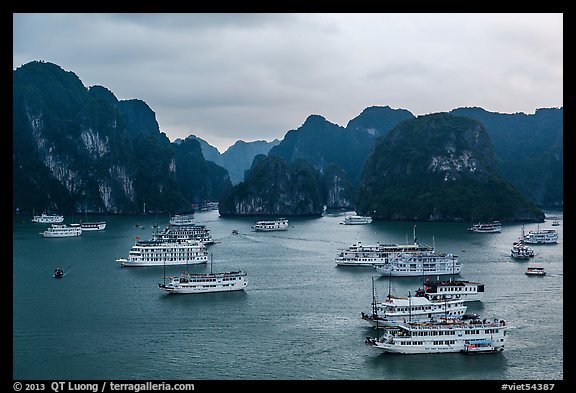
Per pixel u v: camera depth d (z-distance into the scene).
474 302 183.38
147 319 168.00
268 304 184.50
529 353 138.00
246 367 131.38
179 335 153.00
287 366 131.88
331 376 126.50
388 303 158.50
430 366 131.50
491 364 132.38
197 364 133.38
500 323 143.00
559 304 181.00
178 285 199.38
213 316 170.75
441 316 155.12
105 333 155.12
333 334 152.62
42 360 136.12
